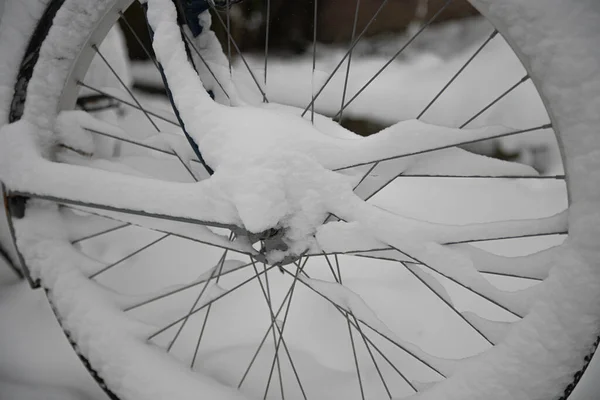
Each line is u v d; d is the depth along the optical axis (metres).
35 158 0.83
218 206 0.73
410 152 0.71
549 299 0.70
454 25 1.59
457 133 0.70
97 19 0.82
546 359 0.70
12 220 0.89
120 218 0.85
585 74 0.62
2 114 0.84
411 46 1.64
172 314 1.15
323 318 1.19
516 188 1.58
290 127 0.73
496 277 1.27
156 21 0.75
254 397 0.97
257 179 0.70
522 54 0.65
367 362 1.11
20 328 1.11
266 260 0.79
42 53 0.83
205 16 0.84
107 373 0.89
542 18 0.62
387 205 1.58
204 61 0.82
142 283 1.25
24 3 0.81
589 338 0.68
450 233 0.71
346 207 0.73
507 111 1.54
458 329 1.18
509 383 0.73
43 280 0.90
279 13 1.67
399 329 1.19
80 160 0.91
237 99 0.82
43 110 0.86
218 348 1.09
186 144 0.91
